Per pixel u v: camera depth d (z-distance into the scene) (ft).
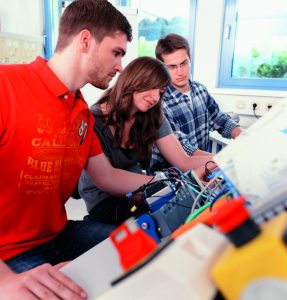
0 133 2.37
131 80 3.83
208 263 0.80
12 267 2.63
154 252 0.93
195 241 0.87
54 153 2.72
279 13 7.32
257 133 1.55
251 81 8.09
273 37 7.56
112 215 3.87
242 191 1.39
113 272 1.89
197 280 0.77
